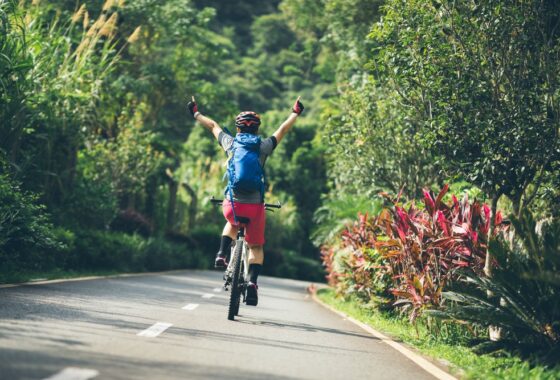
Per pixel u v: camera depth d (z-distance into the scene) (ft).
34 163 58.08
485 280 26.81
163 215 117.60
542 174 31.30
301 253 216.13
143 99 117.08
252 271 30.35
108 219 72.90
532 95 30.63
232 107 135.44
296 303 54.65
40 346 19.21
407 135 55.11
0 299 29.37
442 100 31.99
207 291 52.80
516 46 31.12
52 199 62.69
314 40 110.22
